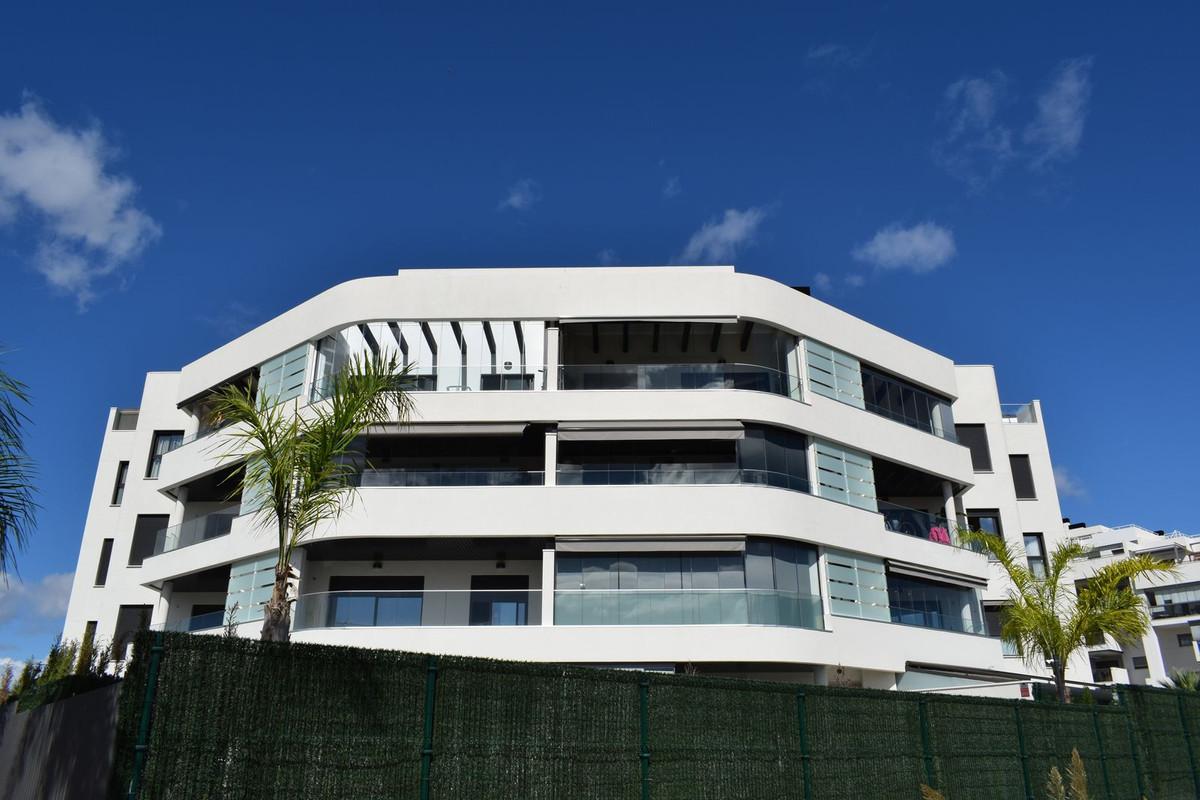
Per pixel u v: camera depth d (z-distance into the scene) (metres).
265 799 8.67
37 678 26.72
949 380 32.16
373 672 9.74
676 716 12.24
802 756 13.55
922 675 26.53
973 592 29.72
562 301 26.95
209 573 27.97
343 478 12.48
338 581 26.70
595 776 11.19
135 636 8.35
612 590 23.88
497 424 25.69
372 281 27.06
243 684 8.79
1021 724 17.78
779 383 26.81
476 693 10.48
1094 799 18.55
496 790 10.30
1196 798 21.62
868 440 28.17
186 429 34.28
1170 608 57.91
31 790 11.44
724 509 24.67
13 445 10.41
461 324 26.78
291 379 27.36
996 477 35.41
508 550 25.92
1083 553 22.39
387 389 13.17
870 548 26.66
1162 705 22.08
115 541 33.84
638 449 27.34
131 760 7.98
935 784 15.47
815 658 23.84
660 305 26.98
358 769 9.34
